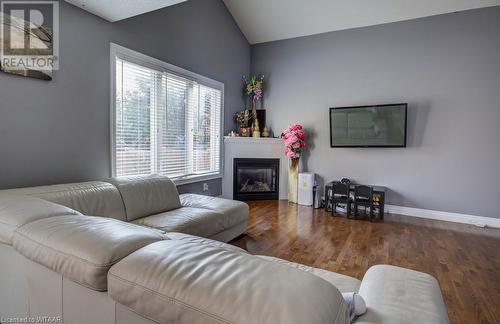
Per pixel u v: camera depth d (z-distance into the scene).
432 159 4.33
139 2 2.52
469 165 4.11
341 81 4.95
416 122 4.41
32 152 2.35
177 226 2.37
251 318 0.58
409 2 4.16
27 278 1.09
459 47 4.11
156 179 2.96
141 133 3.39
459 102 4.13
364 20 4.62
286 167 5.48
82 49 2.67
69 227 1.05
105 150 2.95
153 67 3.48
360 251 2.97
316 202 4.89
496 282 2.37
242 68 5.53
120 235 0.94
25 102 2.29
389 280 1.23
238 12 5.04
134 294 0.73
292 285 0.67
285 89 5.46
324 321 0.59
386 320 0.93
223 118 5.02
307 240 3.26
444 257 2.86
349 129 4.77
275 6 4.76
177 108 3.95
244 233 3.43
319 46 5.11
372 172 4.75
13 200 1.43
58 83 2.50
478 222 4.05
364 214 4.48
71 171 2.64
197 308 0.64
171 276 0.72
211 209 2.94
